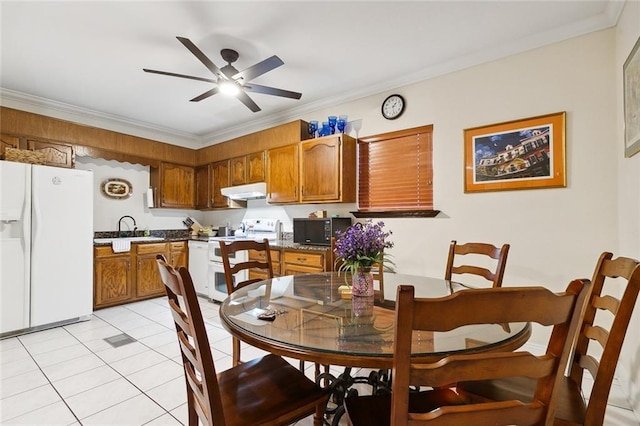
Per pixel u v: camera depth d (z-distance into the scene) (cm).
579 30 224
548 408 74
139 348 261
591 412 99
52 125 357
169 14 211
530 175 244
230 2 200
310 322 123
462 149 276
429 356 93
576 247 227
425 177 301
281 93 265
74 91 336
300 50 258
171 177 474
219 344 272
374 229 155
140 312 360
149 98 356
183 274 91
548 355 73
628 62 185
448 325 65
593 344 224
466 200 273
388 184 324
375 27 227
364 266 153
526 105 246
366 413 108
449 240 282
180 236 505
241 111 400
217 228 513
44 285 304
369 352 97
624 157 198
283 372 136
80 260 329
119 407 181
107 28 226
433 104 293
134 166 455
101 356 246
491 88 262
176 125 457
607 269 120
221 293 404
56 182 313
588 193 223
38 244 300
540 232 240
